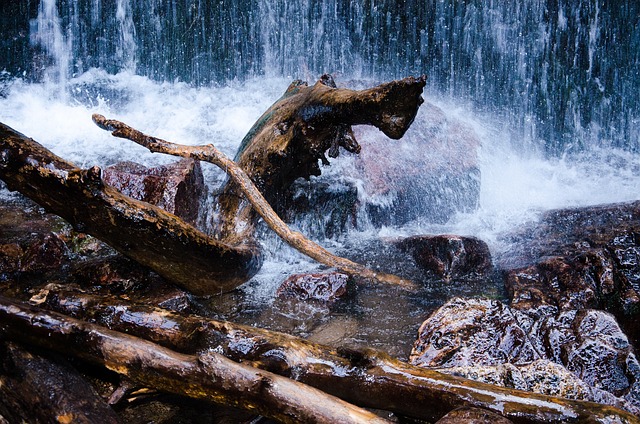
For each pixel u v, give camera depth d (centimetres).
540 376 362
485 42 1029
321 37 1095
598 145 959
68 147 725
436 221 639
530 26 1002
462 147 682
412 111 476
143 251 434
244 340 371
